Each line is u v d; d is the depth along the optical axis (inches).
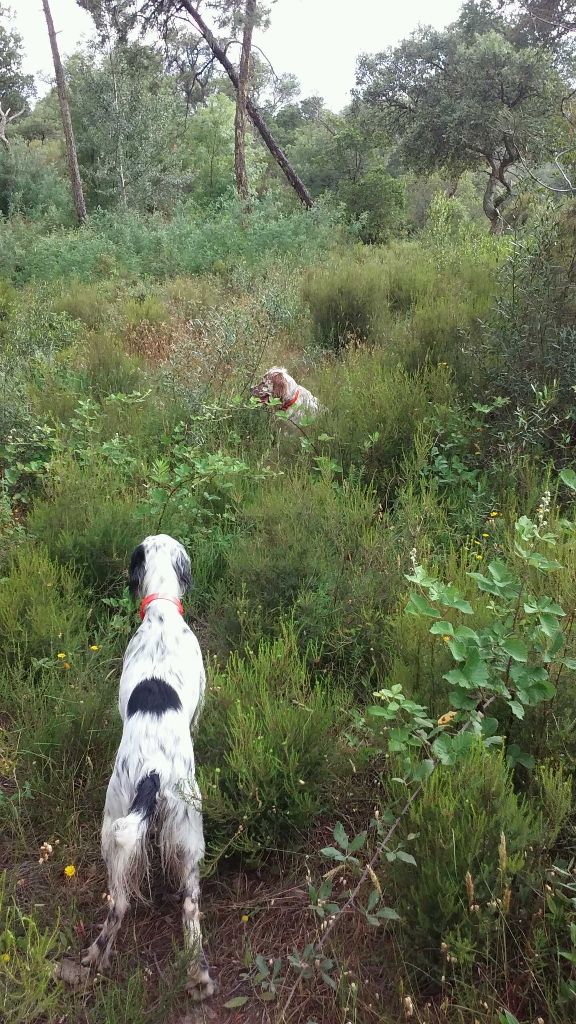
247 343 321.1
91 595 189.9
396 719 124.4
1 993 91.0
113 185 1425.9
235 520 210.5
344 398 262.5
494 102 1104.8
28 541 196.5
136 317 451.8
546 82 1074.7
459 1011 85.1
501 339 251.1
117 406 288.2
